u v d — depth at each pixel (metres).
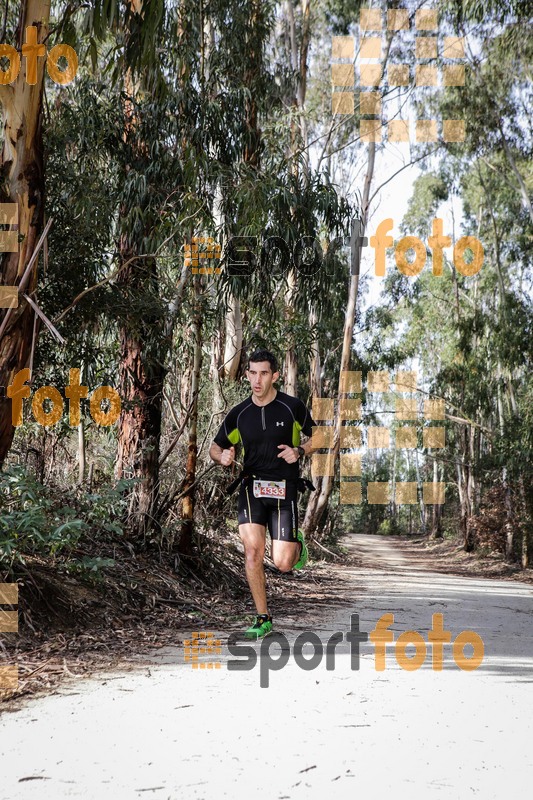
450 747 3.26
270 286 10.54
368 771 2.92
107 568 7.54
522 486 24.80
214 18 11.51
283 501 5.31
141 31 6.35
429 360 33.69
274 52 20.73
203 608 7.62
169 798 2.59
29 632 5.29
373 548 43.19
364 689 4.31
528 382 24.22
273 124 12.80
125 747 3.13
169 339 9.24
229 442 5.41
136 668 4.70
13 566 5.89
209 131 9.96
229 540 12.98
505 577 23.17
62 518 6.84
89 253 8.05
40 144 5.86
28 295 5.74
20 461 8.42
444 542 45.94
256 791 2.68
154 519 8.96
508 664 5.35
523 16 21.17
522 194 24.20
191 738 3.27
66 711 3.66
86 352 8.63
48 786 2.69
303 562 5.46
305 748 3.17
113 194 9.12
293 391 19.75
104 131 9.05
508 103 23.30
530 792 2.75
